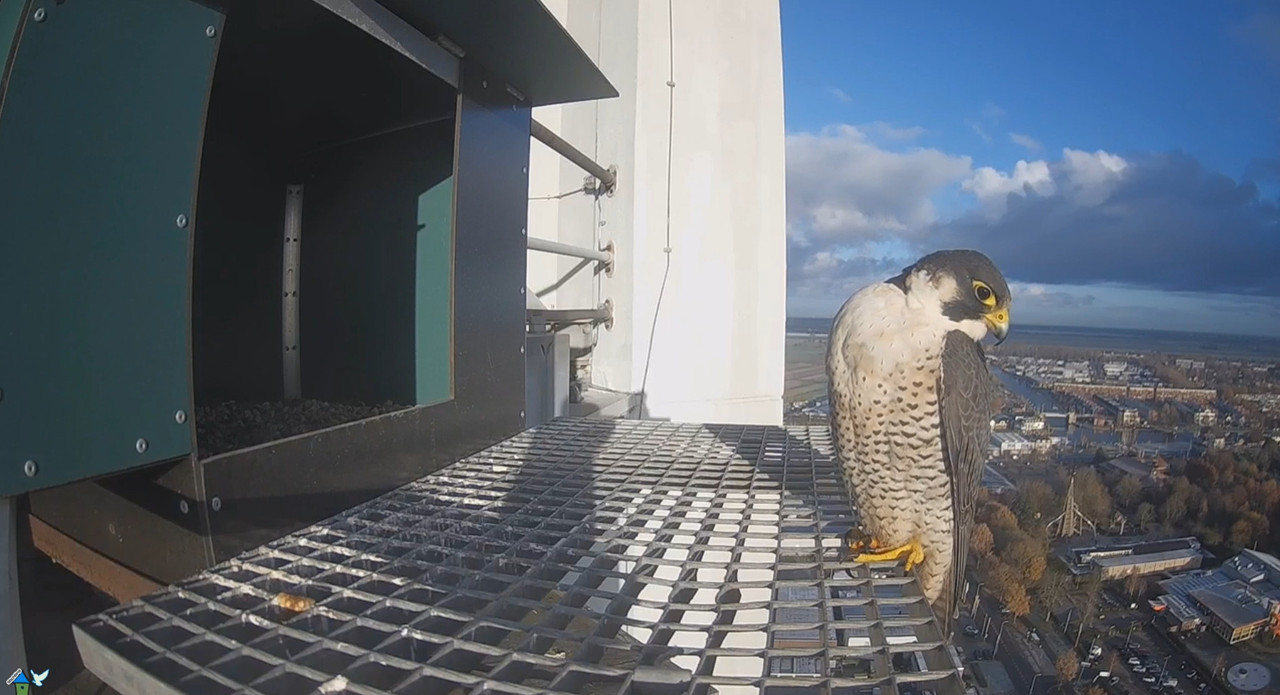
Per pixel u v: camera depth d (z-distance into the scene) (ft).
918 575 2.66
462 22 2.73
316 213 3.70
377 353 3.58
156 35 1.78
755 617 1.77
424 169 3.43
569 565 1.98
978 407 2.58
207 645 1.53
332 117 3.42
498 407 3.48
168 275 1.84
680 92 5.38
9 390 1.54
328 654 1.52
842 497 2.82
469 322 3.21
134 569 2.10
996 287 2.57
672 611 1.77
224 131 3.37
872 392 2.55
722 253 5.69
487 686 1.40
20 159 1.55
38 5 1.55
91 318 1.68
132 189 1.75
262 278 3.63
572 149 4.38
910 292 2.64
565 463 3.12
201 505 1.92
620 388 5.31
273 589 1.81
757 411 6.02
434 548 2.09
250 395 3.59
